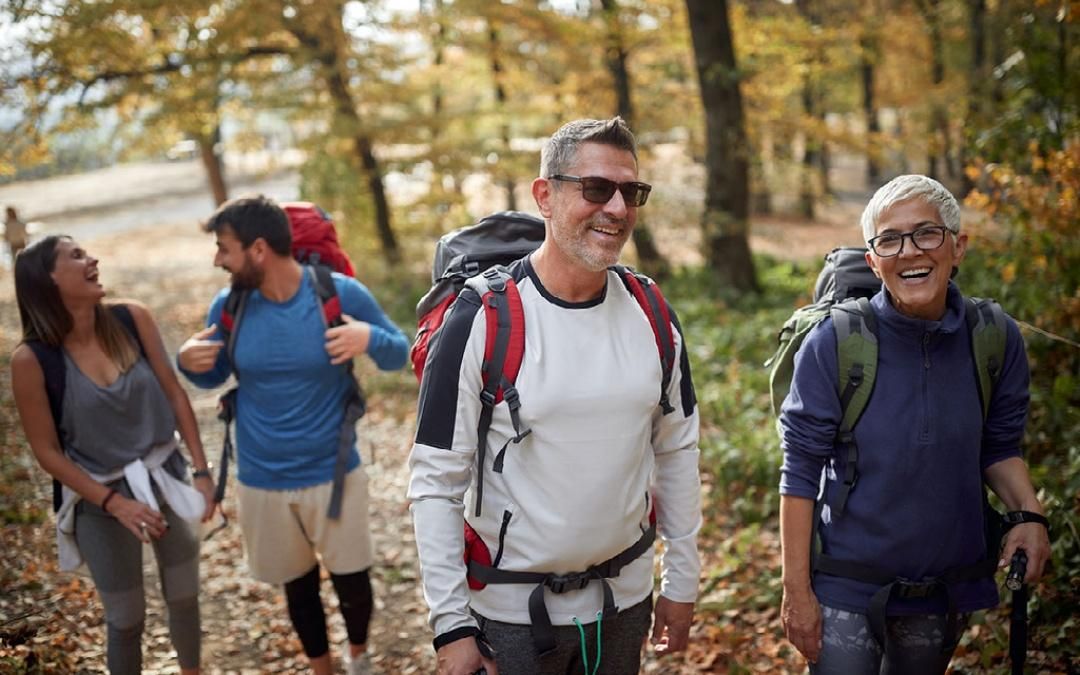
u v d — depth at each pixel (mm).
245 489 3432
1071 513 3568
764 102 13891
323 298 3381
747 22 13688
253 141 14484
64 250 2947
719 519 5145
